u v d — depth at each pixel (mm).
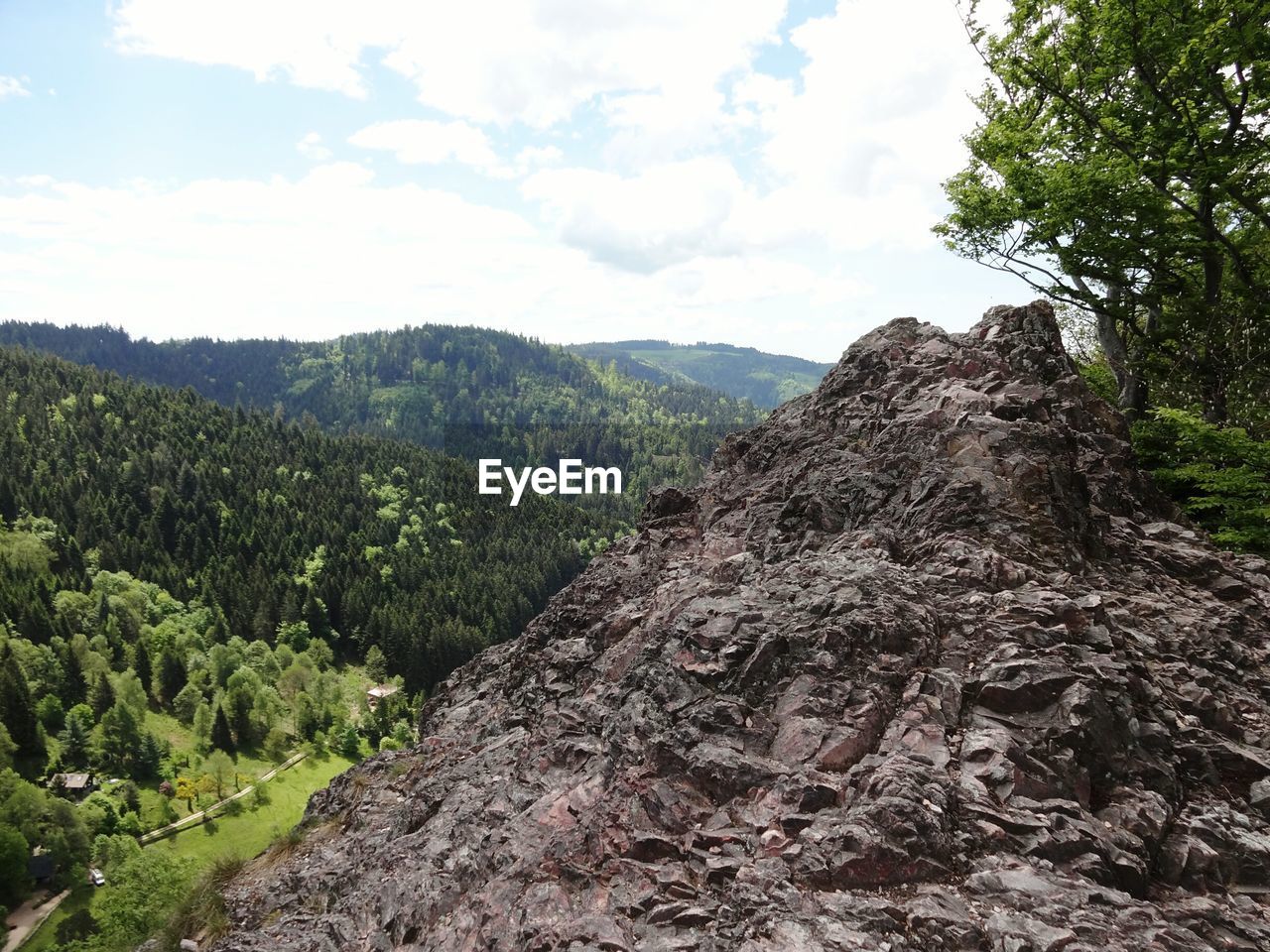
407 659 180500
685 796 9172
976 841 7750
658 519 20062
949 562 12047
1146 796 8414
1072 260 28250
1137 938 6500
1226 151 25766
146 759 130000
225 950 11078
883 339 20141
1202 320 27062
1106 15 26172
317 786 136750
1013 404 15484
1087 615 10547
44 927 90625
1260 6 23422
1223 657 10812
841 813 8273
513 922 8289
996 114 33406
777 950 6711
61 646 153375
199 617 188125
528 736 13961
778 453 18984
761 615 11539
